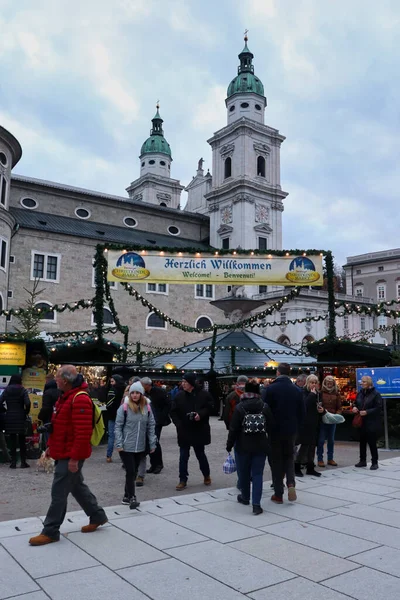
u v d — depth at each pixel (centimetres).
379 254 8475
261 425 754
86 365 1575
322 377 1906
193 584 484
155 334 5450
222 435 1788
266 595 461
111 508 768
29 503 823
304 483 952
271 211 7012
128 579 496
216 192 6981
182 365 2884
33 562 541
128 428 797
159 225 6694
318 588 476
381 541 608
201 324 5825
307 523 684
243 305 3294
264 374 2761
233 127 7031
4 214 4197
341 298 6762
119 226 6253
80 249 5147
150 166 9975
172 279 1653
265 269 1694
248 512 742
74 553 568
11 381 1157
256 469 745
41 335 2039
